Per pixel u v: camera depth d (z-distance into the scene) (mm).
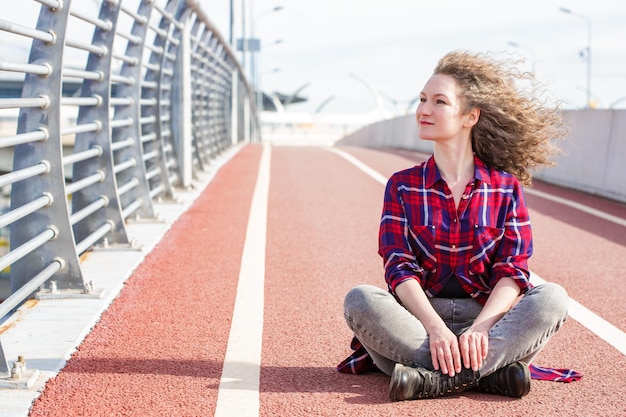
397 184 3824
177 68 10734
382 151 21719
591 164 12578
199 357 4273
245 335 4688
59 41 4926
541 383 3943
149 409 3543
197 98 13344
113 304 5258
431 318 3570
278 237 7812
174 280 5980
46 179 5117
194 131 12961
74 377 3912
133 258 6480
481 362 3525
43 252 5223
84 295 5234
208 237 7684
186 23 10734
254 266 6539
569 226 9188
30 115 5016
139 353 4309
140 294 5547
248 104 27812
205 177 12664
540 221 9500
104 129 6602
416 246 3777
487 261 3744
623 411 3621
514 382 3627
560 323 3654
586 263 7148
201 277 6098
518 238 3750
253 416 3484
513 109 3807
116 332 4668
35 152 5078
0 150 19375
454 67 3781
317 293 5746
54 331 4566
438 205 3744
